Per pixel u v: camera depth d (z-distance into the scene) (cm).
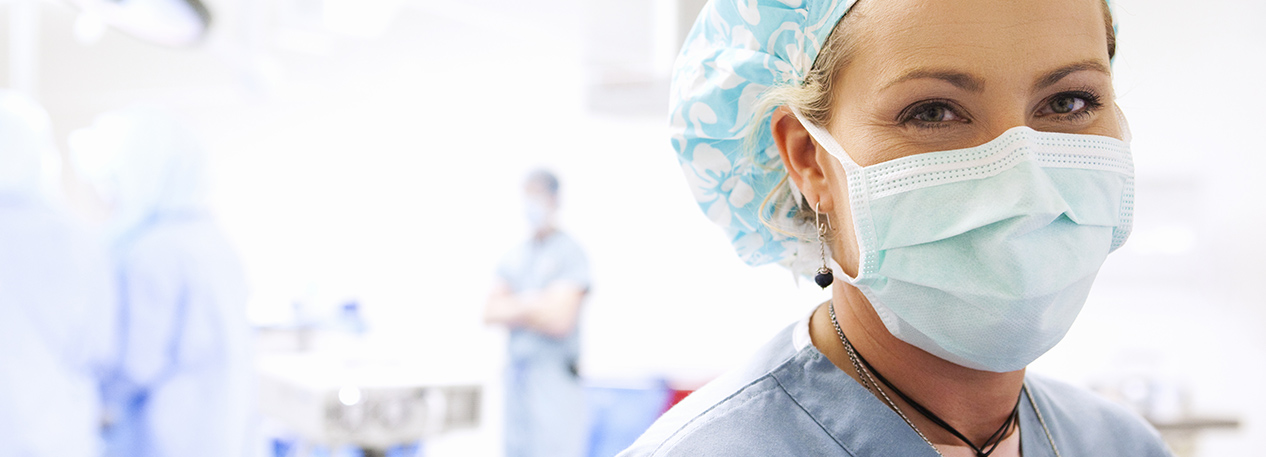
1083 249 65
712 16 81
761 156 82
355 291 483
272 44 313
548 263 303
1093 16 66
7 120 186
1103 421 91
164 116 223
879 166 66
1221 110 293
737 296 402
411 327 473
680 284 412
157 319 202
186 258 209
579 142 432
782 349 81
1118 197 69
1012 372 75
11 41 302
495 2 186
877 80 66
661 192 417
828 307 81
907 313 68
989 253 63
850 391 74
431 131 469
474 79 442
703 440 71
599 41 195
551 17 188
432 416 258
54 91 470
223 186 504
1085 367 317
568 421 293
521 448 295
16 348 176
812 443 71
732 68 77
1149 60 293
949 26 63
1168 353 308
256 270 498
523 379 295
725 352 401
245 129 501
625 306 419
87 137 230
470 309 464
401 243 478
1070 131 68
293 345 382
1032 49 63
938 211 65
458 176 465
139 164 214
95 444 200
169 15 177
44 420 179
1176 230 306
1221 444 299
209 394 208
